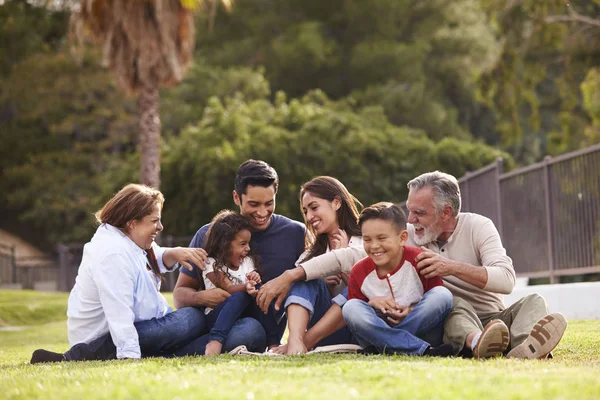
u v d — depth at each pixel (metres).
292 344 5.05
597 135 20.53
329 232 5.64
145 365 4.30
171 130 34.81
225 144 26.53
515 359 4.40
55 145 38.97
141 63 19.27
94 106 37.62
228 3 19.84
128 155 33.06
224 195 26.39
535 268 11.98
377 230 4.79
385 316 4.92
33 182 37.44
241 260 5.59
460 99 37.62
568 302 9.20
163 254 5.61
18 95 37.16
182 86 35.03
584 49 21.45
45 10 38.84
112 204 5.46
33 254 39.50
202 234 5.92
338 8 36.94
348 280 5.40
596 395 3.14
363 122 29.33
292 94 36.88
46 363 5.16
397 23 37.28
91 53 35.31
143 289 5.38
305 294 5.20
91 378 3.87
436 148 28.08
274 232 5.81
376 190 27.42
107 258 5.26
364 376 3.64
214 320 5.55
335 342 5.39
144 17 19.22
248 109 29.50
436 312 4.73
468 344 4.63
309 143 27.19
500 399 3.07
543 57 22.77
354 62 35.28
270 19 36.88
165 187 27.25
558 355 5.02
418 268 4.89
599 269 10.45
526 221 12.15
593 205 10.60
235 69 36.00
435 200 5.16
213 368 4.04
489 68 22.30
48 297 17.98
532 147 35.75
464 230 5.24
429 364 4.06
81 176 37.28
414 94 34.19
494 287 4.92
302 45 34.66
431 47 36.50
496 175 12.89
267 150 26.75
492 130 37.44
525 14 21.41
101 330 5.38
